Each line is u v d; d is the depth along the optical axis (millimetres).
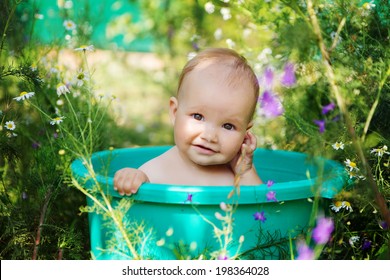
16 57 2959
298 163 2727
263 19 2633
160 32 4703
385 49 2375
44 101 2990
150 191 1996
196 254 2029
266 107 2203
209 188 1953
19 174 2736
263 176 2869
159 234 2051
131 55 5293
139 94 4816
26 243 2477
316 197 1951
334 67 2303
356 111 2383
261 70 2686
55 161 2566
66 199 2746
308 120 2309
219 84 2195
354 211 2441
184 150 2262
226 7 2980
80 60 3418
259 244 2049
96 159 2506
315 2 2205
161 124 4516
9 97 2889
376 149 2340
